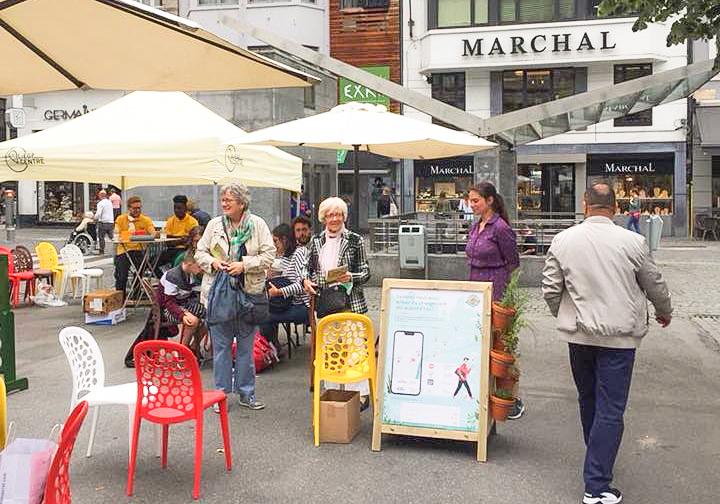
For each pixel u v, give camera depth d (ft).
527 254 48.96
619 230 16.15
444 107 37.09
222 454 19.22
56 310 42.11
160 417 16.70
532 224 48.73
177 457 19.02
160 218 61.41
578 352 16.53
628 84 36.91
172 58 14.67
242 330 22.68
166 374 16.85
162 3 96.63
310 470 18.08
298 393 24.84
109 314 37.24
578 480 17.40
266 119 60.39
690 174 95.20
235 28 37.86
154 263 40.81
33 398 24.31
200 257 22.21
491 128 36.81
